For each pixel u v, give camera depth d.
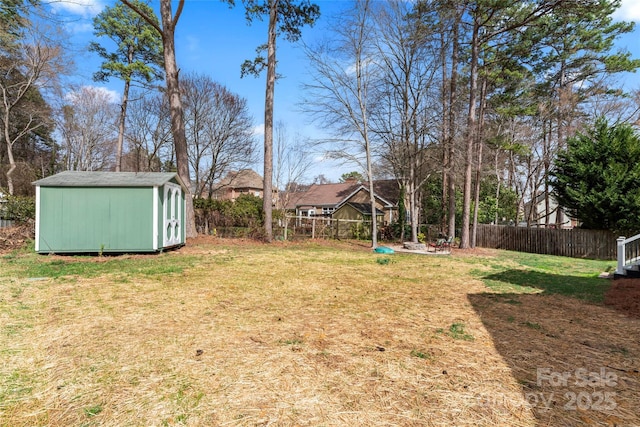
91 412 2.15
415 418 2.15
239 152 25.34
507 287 6.61
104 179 9.66
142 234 9.56
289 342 3.39
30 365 2.77
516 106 18.95
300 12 15.77
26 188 23.38
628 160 13.48
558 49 18.72
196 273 7.04
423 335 3.69
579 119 19.22
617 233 13.38
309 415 2.17
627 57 17.95
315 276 7.20
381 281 6.91
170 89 13.25
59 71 18.72
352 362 2.96
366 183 32.59
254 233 15.04
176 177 11.01
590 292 6.23
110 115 30.08
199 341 3.37
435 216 24.22
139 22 21.80
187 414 2.16
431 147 15.53
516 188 25.88
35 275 6.37
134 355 3.01
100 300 4.78
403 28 15.37
